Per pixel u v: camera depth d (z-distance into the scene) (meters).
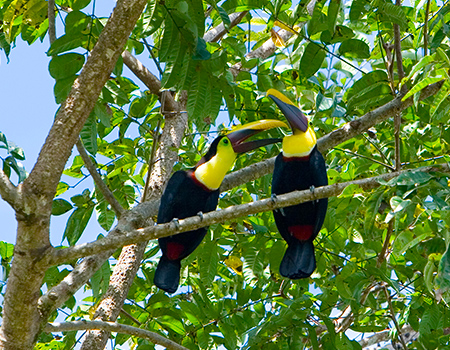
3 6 10.57
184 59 9.14
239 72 11.68
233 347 10.57
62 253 7.07
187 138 13.27
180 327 11.24
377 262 10.48
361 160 12.35
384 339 13.32
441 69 7.45
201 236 9.78
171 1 8.90
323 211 9.46
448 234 7.18
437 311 10.53
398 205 7.39
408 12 11.25
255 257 11.07
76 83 7.03
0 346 7.43
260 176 10.61
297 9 10.73
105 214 11.08
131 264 10.52
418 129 13.21
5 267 10.62
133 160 12.11
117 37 6.99
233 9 10.47
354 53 10.20
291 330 10.42
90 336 10.03
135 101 12.12
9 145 8.19
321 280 11.89
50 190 6.90
